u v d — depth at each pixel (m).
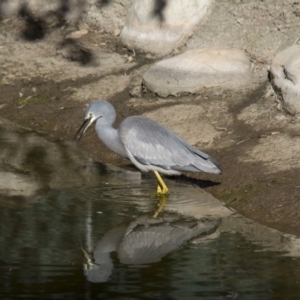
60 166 14.09
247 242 10.65
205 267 9.80
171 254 10.24
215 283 9.28
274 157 13.14
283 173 12.55
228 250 10.37
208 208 12.06
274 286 9.20
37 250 10.25
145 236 10.85
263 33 17.22
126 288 9.14
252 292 9.02
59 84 17.86
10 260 9.90
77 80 17.86
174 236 10.91
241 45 17.30
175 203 12.25
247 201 12.06
